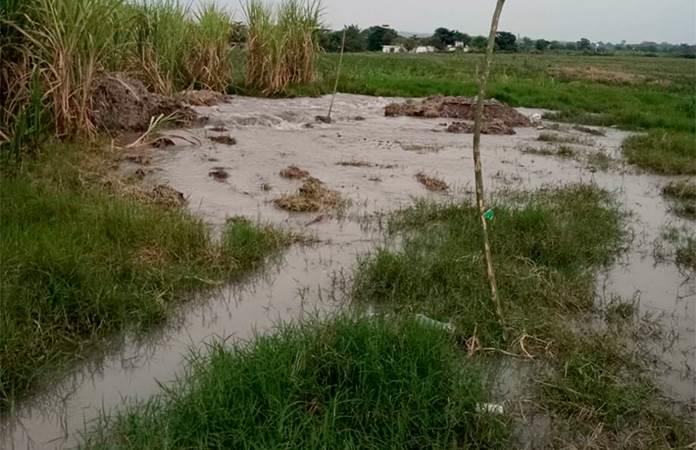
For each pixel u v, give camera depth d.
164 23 12.31
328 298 4.77
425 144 10.33
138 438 3.06
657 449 3.24
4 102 7.52
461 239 5.69
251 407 3.18
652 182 8.70
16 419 3.37
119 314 4.28
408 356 3.53
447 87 17.59
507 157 9.73
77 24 7.80
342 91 16.61
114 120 9.33
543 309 4.62
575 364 3.89
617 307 4.78
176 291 4.71
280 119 11.55
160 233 5.30
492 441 3.23
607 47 97.62
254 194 7.00
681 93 20.88
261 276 5.11
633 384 3.78
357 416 3.28
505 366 3.96
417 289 4.80
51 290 4.30
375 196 7.23
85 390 3.63
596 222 6.50
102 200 5.91
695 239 6.38
